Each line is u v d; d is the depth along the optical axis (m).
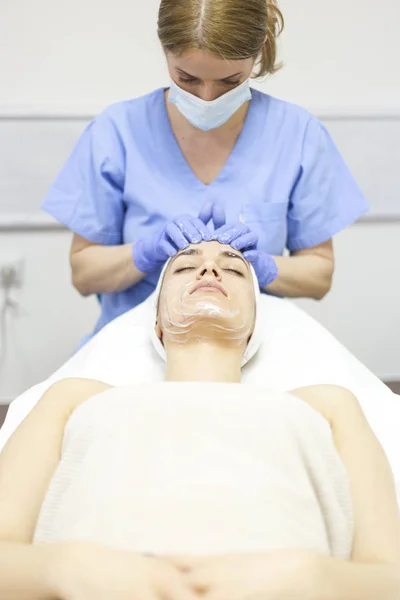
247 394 1.13
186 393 1.12
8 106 2.42
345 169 1.85
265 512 0.99
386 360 2.76
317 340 1.64
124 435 1.07
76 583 0.86
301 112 1.79
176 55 1.42
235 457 1.04
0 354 2.62
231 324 1.38
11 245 2.54
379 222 2.63
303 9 2.45
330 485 1.10
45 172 2.48
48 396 1.24
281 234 1.78
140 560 0.88
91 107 2.45
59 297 2.59
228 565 0.88
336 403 1.24
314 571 0.87
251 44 1.42
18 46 2.40
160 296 1.49
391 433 1.44
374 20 2.48
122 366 1.55
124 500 1.00
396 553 1.03
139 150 1.74
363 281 2.68
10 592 0.92
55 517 1.06
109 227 1.78
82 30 2.41
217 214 1.61
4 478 1.09
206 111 1.55
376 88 2.53
